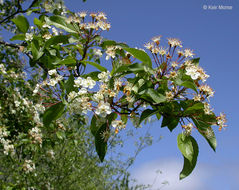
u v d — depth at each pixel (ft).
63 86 1.41
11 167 3.10
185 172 1.30
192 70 1.35
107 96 1.33
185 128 1.33
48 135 3.19
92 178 5.42
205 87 1.36
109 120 1.38
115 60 1.52
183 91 1.37
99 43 1.70
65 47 1.86
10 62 3.73
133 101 1.33
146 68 1.33
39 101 1.46
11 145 2.95
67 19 1.69
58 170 4.49
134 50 1.36
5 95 3.16
